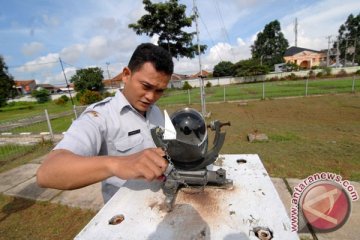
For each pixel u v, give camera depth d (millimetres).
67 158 834
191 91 27297
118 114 1294
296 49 58500
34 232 2582
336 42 50719
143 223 890
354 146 4645
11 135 7480
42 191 3461
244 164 1407
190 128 1049
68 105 26125
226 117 8977
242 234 814
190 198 1044
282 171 3584
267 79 36031
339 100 11289
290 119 7891
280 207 960
